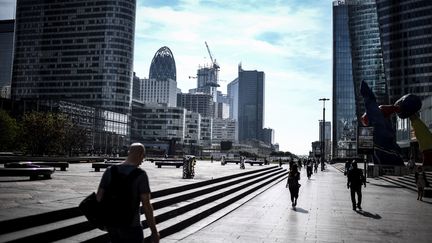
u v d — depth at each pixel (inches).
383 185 1385.3
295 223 554.3
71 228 330.6
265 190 1099.9
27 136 2308.1
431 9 4982.8
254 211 669.9
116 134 6200.8
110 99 7057.1
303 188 1206.3
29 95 7445.9
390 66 5359.3
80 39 7278.5
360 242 438.9
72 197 449.7
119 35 7180.1
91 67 7175.2
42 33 7495.1
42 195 469.4
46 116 2416.3
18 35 7628.0
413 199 919.0
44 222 331.9
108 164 1208.2
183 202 585.6
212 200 698.2
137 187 186.9
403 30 5236.2
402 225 554.9
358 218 613.6
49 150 2372.0
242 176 1224.2
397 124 3602.4
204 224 517.0
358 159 4409.5
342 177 1877.5
